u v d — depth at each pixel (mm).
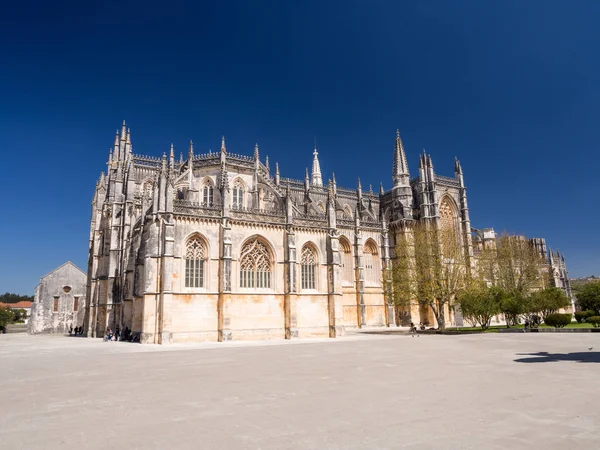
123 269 69312
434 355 32469
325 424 12984
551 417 13227
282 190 88500
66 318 104750
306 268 64875
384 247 87812
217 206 57188
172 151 77125
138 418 14234
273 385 20188
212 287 55062
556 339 45188
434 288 70688
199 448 10906
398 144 99562
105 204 79750
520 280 87438
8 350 45312
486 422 12773
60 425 13500
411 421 13086
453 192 99750
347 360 30250
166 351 40344
